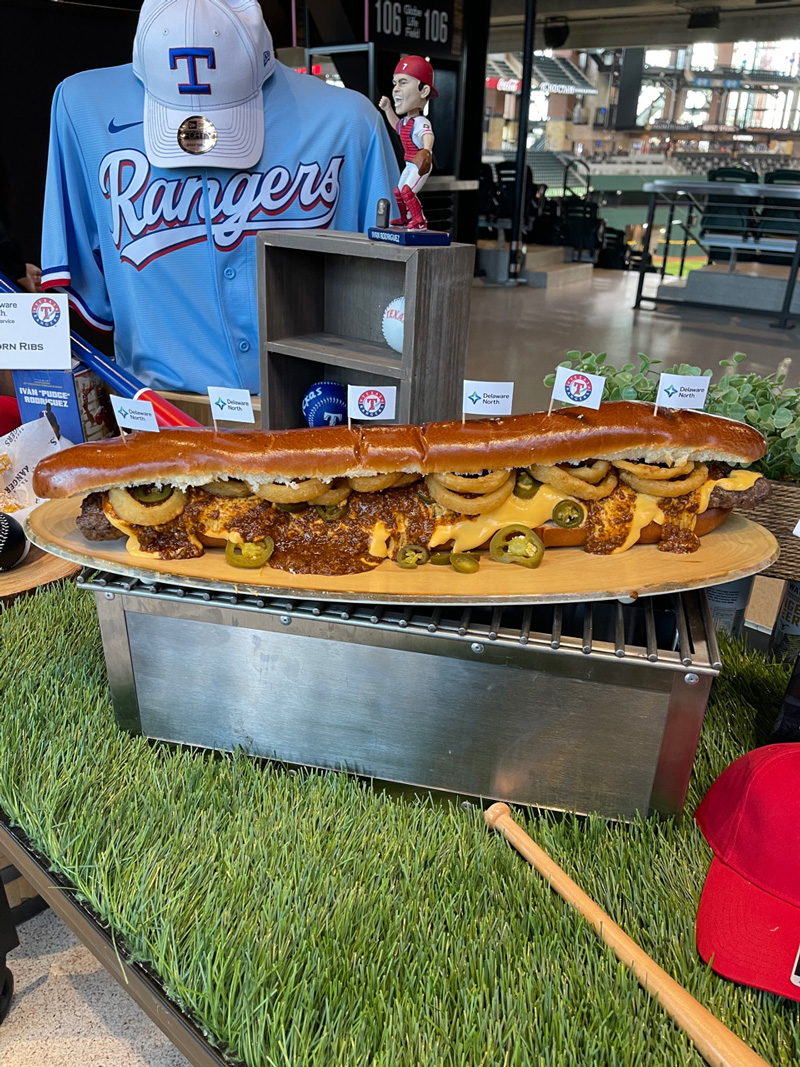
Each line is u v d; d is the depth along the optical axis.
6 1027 1.53
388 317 2.14
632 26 10.77
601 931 1.16
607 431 1.39
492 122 13.17
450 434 1.38
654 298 8.11
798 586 1.95
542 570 1.40
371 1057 1.03
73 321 2.74
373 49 4.46
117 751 1.53
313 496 1.37
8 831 1.40
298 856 1.29
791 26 9.70
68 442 2.35
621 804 1.39
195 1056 1.09
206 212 2.42
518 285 9.43
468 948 1.16
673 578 1.36
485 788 1.45
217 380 2.64
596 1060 1.01
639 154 12.27
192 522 1.41
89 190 2.48
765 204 7.98
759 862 1.15
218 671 1.48
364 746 1.48
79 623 1.91
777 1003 1.09
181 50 2.16
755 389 2.00
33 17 2.74
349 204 2.53
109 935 1.22
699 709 1.27
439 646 1.33
